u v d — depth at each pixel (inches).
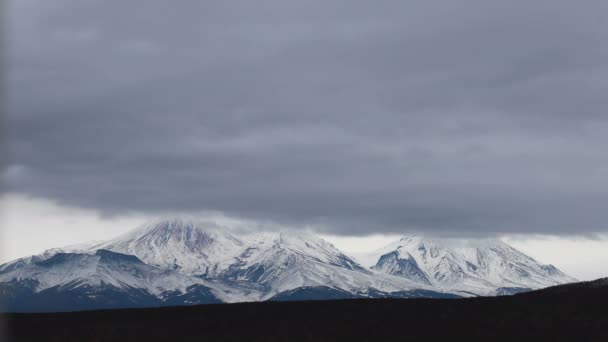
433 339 4180.6
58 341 4328.3
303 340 4247.0
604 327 4128.9
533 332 4148.6
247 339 4296.3
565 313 4392.2
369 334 4311.0
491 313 4534.9
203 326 4618.6
